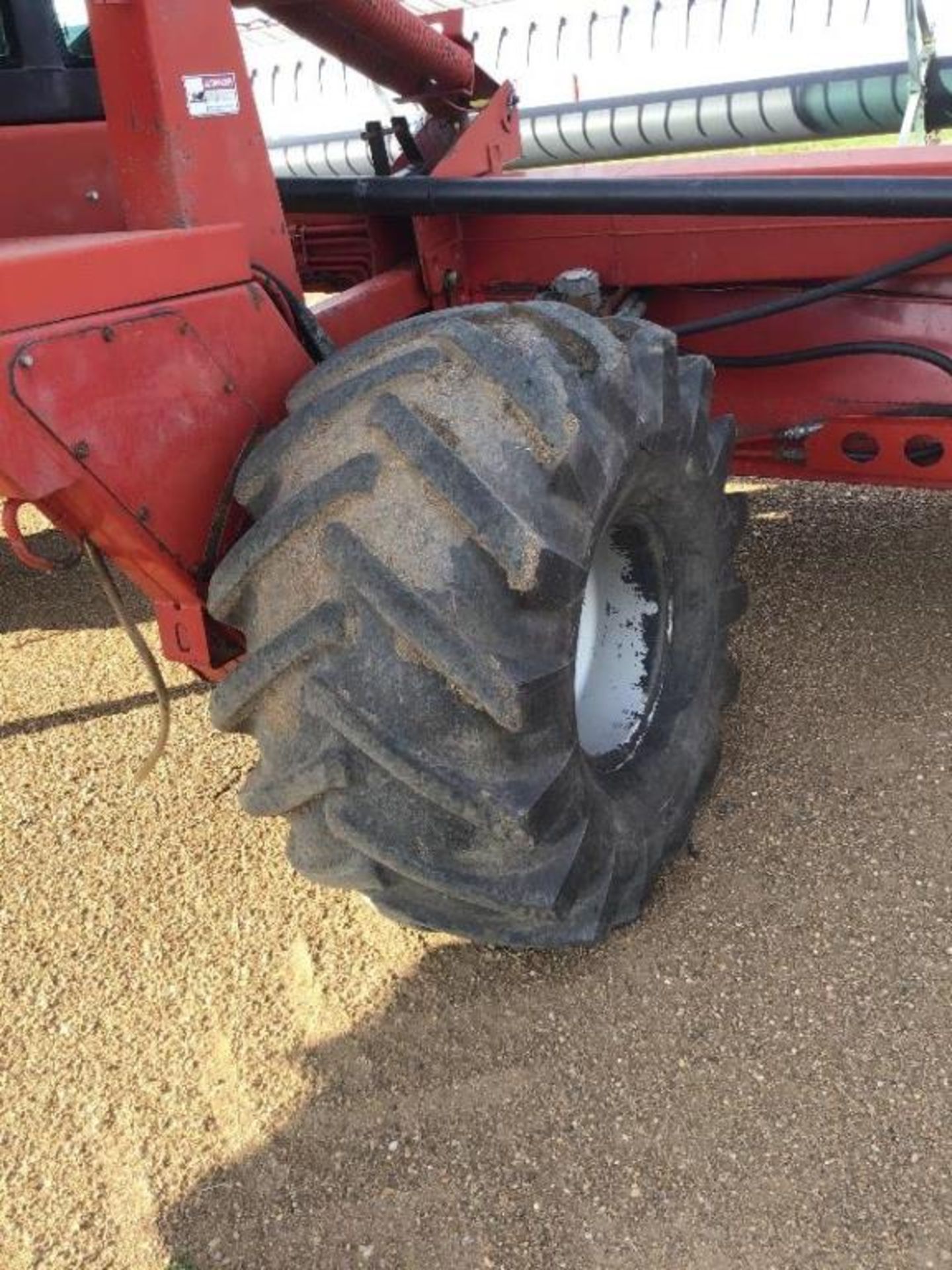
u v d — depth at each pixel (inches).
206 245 80.1
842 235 121.0
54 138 92.6
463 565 70.9
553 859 80.4
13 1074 90.4
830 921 96.3
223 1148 83.0
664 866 100.0
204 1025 93.1
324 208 116.5
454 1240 75.0
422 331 77.5
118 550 82.4
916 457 123.6
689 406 91.5
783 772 114.7
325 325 108.5
